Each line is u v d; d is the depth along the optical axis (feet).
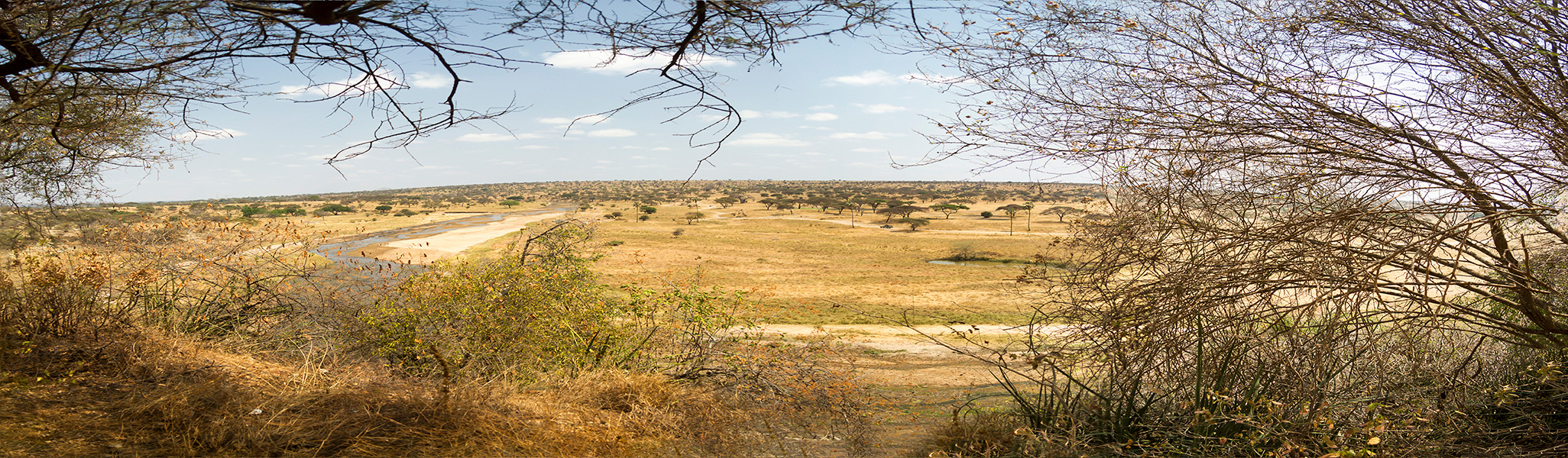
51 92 14.40
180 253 22.07
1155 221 14.03
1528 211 12.34
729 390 22.36
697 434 18.07
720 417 19.20
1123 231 14.67
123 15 10.55
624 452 15.62
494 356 21.84
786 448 18.60
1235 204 13.94
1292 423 13.84
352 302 22.90
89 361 16.15
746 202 457.27
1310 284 13.74
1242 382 15.58
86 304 18.60
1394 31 13.15
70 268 19.62
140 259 21.22
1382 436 13.46
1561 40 11.94
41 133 21.33
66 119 19.20
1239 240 13.75
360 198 615.57
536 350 22.48
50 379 14.82
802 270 119.24
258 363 18.15
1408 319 13.93
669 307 26.86
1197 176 13.50
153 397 14.11
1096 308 15.94
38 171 22.38
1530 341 15.02
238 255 23.32
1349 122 13.43
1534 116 12.50
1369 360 15.46
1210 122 13.28
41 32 11.46
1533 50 12.21
